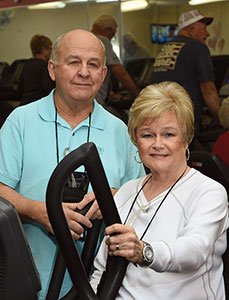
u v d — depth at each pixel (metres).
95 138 1.86
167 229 1.43
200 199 1.42
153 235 1.44
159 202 1.49
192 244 1.28
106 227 1.12
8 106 5.32
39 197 1.82
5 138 1.87
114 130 1.90
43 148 1.83
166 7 4.70
